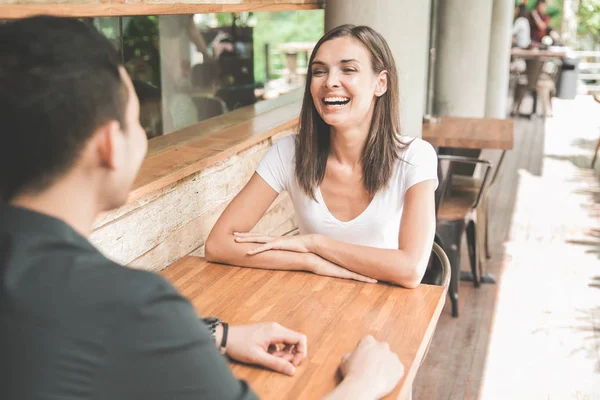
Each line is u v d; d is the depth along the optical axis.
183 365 0.91
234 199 2.34
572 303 4.28
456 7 6.71
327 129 2.26
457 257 4.07
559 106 12.56
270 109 3.81
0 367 0.84
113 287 0.88
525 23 12.04
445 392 3.27
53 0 1.95
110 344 0.85
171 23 3.37
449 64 6.82
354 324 1.73
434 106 7.07
